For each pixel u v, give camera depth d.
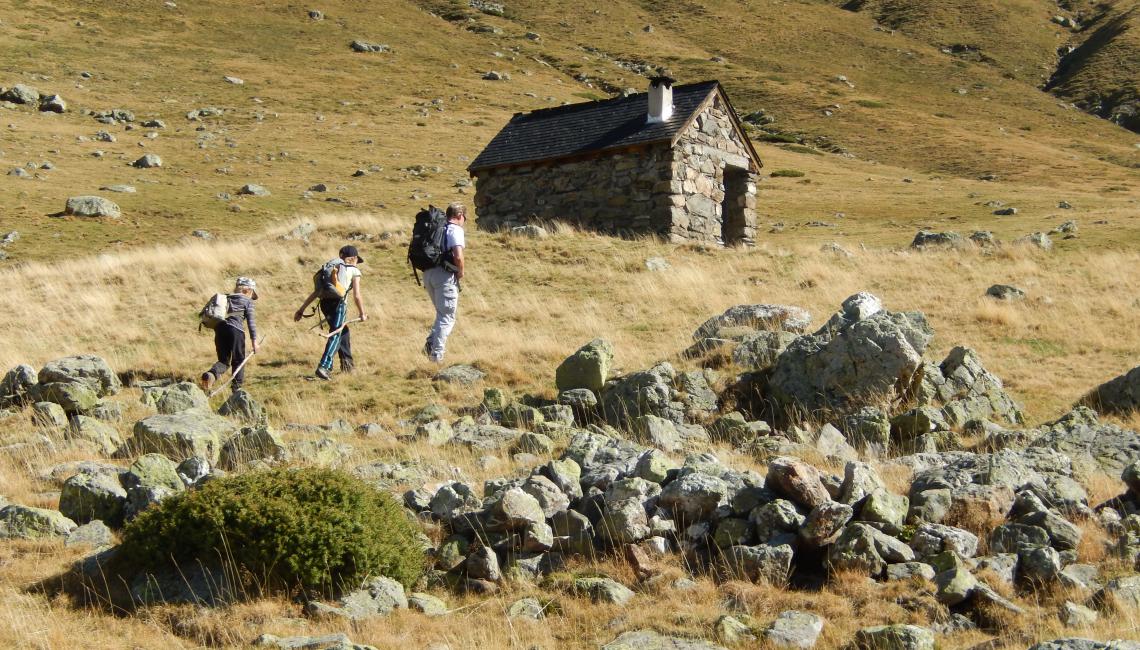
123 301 20.14
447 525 8.16
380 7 110.00
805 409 12.70
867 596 6.93
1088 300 20.05
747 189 33.50
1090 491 9.35
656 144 29.97
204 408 12.31
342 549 7.01
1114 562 7.57
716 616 6.69
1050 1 162.88
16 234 32.66
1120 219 37.72
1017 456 9.77
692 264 24.11
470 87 80.00
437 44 97.75
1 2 83.62
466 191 47.81
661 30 129.00
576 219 31.66
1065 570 7.44
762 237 38.75
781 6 147.00
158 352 16.50
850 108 92.94
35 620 6.39
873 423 11.63
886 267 23.44
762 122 88.06
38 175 42.72
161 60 76.19
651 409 12.59
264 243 25.58
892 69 124.06
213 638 6.31
